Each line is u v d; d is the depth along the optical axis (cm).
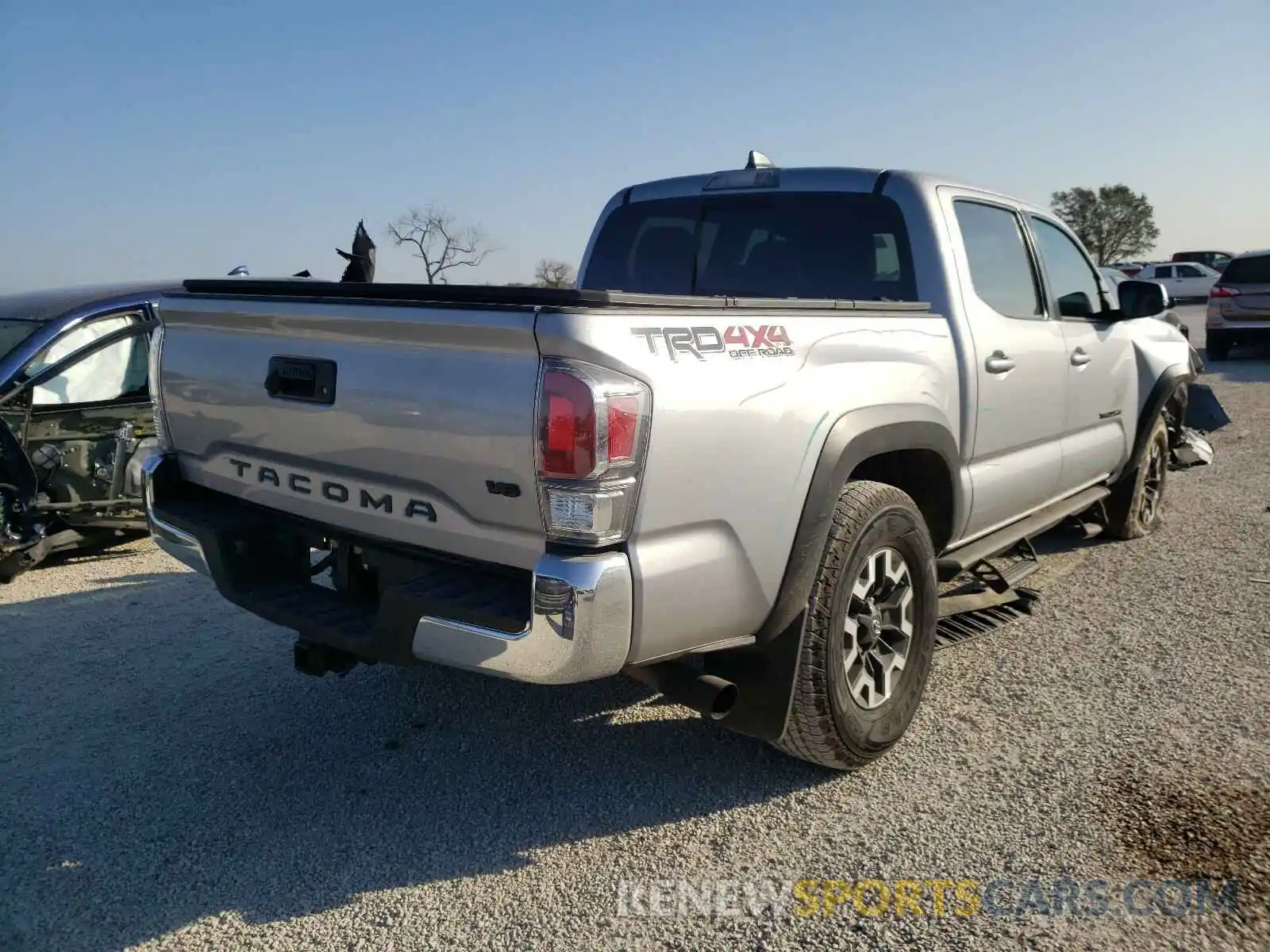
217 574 325
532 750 362
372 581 312
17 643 480
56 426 610
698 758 352
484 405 253
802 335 302
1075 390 498
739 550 278
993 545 446
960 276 400
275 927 264
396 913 269
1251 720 369
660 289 469
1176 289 3422
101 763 356
